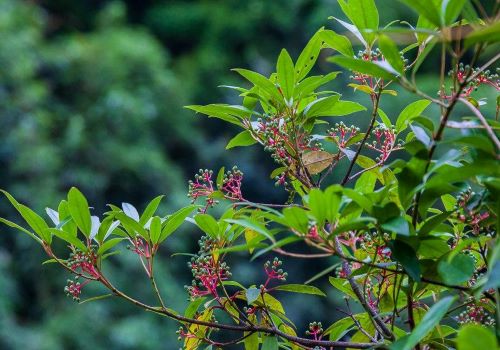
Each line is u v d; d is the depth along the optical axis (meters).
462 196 1.87
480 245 1.93
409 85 1.80
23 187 9.49
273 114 2.07
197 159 11.31
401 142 2.06
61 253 9.13
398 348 1.77
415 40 1.96
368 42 1.98
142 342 8.67
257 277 9.46
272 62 13.04
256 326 2.01
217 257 2.03
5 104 9.84
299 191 2.12
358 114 9.32
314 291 2.05
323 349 2.00
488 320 2.02
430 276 1.84
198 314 2.06
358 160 2.10
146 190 10.31
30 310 9.10
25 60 10.12
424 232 1.85
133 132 10.57
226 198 2.09
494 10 1.75
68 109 10.76
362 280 2.03
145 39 11.59
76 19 14.10
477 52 1.75
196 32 14.04
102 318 8.77
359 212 1.86
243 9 13.35
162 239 2.02
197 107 2.06
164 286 9.10
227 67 13.03
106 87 10.91
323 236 1.83
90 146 10.20
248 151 11.15
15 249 9.28
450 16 1.74
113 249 8.87
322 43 2.06
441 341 1.94
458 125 1.83
